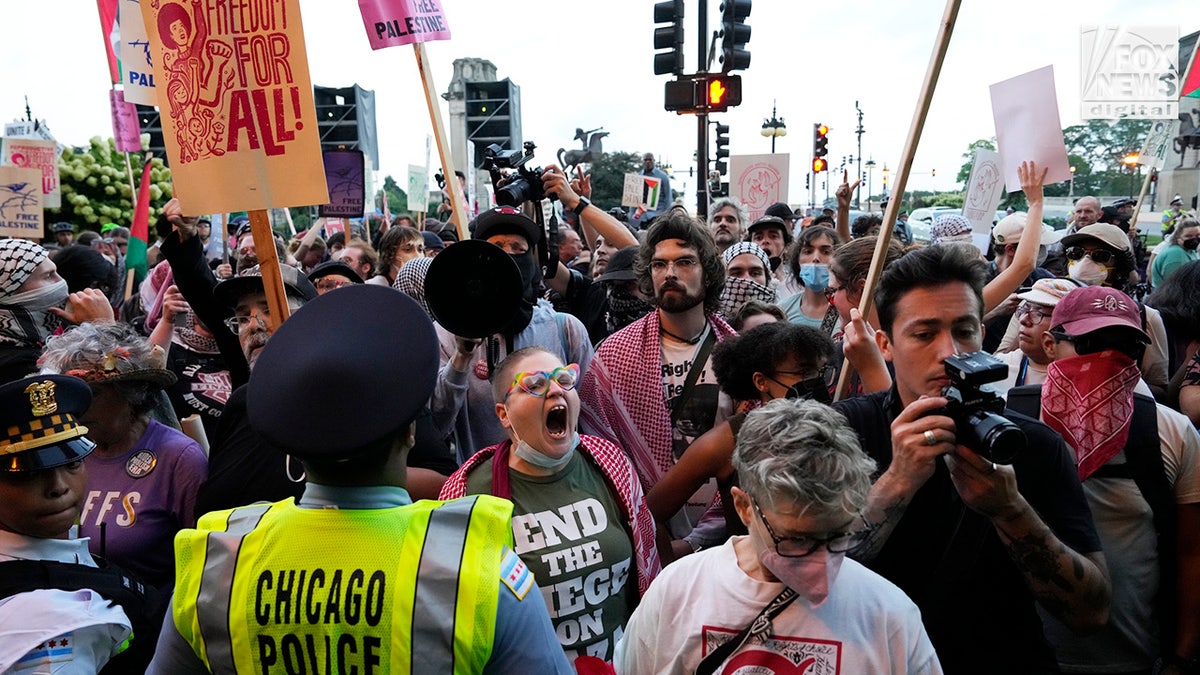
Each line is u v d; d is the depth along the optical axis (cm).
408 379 157
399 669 149
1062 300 273
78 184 1762
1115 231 474
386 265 659
